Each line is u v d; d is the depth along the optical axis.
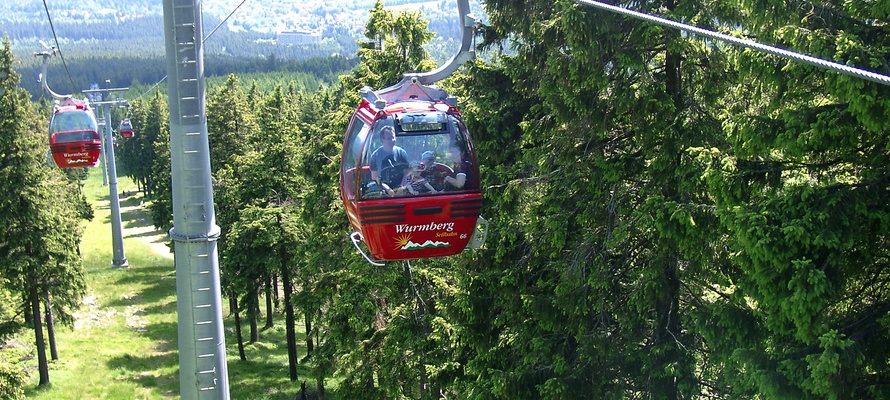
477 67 19.88
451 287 23.02
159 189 77.56
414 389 26.64
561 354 15.99
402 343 22.91
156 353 45.97
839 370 9.50
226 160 49.75
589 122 14.66
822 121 10.08
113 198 67.12
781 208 10.41
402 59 26.16
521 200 17.58
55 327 49.91
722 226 12.32
